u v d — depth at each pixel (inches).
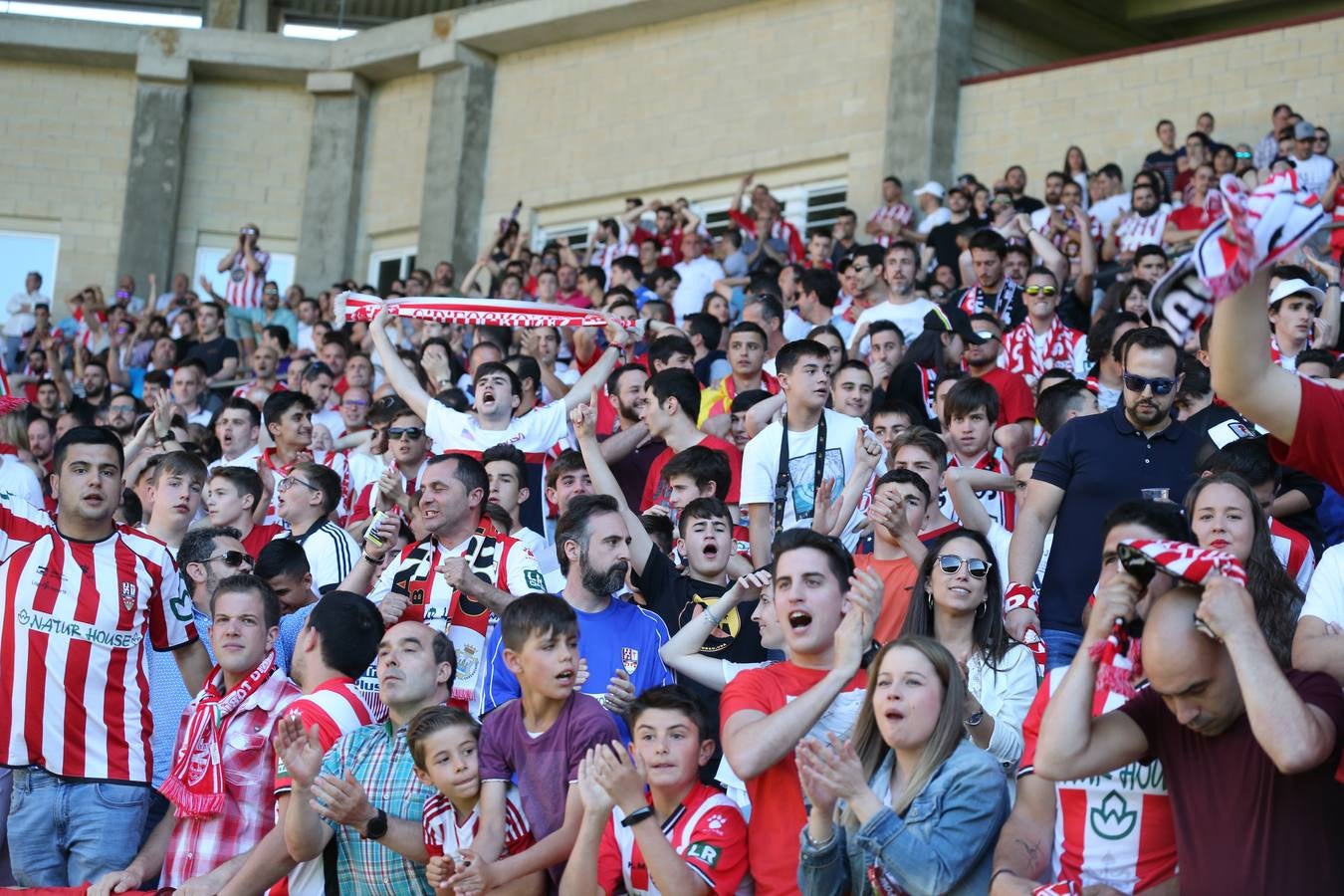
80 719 232.7
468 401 392.2
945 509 281.1
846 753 161.0
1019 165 626.5
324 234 823.7
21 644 232.2
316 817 191.6
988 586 197.6
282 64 832.9
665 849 173.8
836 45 675.4
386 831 191.9
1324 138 517.7
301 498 292.7
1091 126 612.4
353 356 447.2
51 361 585.0
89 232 850.1
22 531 238.1
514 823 192.2
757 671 187.8
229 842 212.4
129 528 245.6
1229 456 211.3
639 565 245.3
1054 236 514.0
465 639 239.3
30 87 860.6
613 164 737.0
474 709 235.5
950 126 640.4
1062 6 683.4
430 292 643.5
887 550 237.6
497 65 788.0
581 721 192.7
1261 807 137.3
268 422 363.3
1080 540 219.6
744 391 329.1
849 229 592.4
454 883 180.5
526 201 762.8
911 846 157.6
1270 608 158.9
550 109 764.0
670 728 182.9
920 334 357.7
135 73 856.3
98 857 229.9
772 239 579.2
